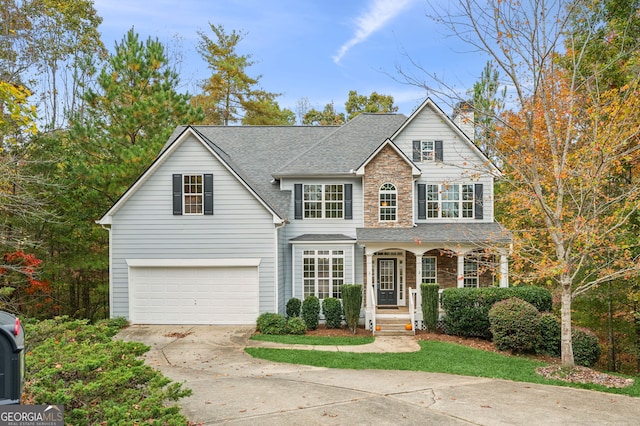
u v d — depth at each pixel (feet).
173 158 60.49
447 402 30.25
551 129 41.32
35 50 85.46
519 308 49.78
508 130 49.73
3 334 13.79
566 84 44.88
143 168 67.62
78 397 18.56
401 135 69.77
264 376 36.83
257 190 63.46
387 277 70.03
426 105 69.46
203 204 60.29
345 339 54.19
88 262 67.56
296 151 77.00
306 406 28.84
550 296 56.24
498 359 44.91
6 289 36.27
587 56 49.21
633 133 38.14
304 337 54.85
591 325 66.85
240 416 26.89
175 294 60.34
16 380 14.06
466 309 55.47
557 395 32.91
